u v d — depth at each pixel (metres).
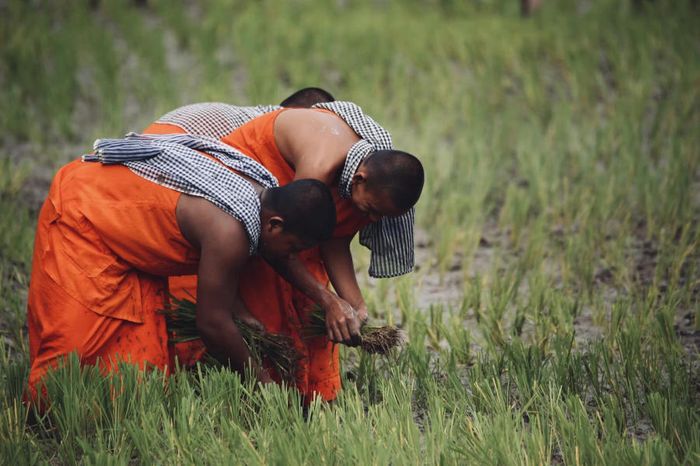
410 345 11.77
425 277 15.42
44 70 24.61
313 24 30.97
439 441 9.28
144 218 9.76
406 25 30.81
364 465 8.76
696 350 11.97
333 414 9.90
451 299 14.55
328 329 10.23
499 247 16.20
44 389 9.94
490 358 11.86
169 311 10.34
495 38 28.64
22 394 10.48
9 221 15.81
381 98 23.55
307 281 10.23
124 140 10.11
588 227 15.80
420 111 22.59
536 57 27.23
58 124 21.39
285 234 9.57
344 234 10.65
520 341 11.57
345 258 10.87
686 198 16.59
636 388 10.84
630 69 25.27
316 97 11.77
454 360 11.45
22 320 12.80
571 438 9.32
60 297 9.84
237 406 9.78
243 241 9.57
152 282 10.29
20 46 25.75
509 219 17.30
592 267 14.41
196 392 10.52
